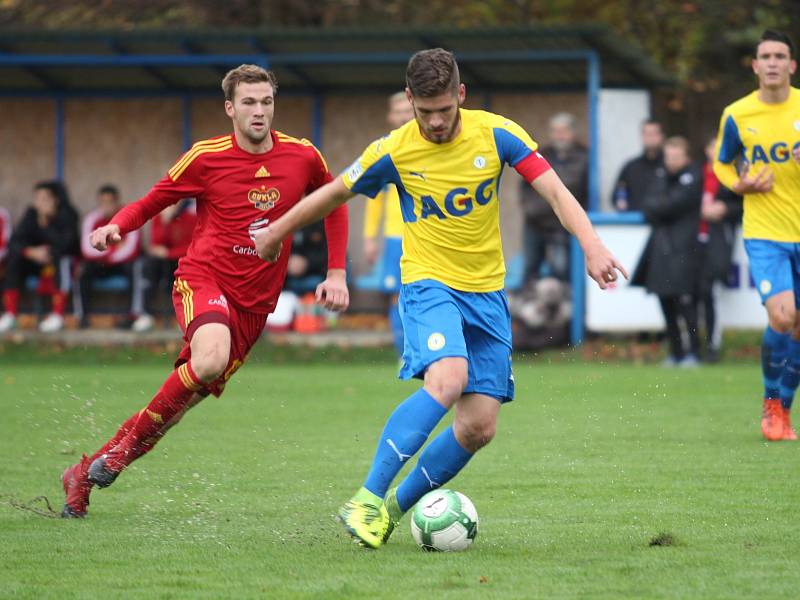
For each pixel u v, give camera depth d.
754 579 16.02
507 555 17.83
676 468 25.72
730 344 55.47
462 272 18.83
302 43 54.78
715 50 77.94
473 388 18.75
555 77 58.94
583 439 30.34
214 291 21.84
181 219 57.50
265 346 55.47
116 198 57.91
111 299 61.91
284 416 35.56
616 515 20.83
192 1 73.19
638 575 16.34
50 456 28.58
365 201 62.12
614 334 55.91
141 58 55.84
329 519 20.92
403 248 19.27
